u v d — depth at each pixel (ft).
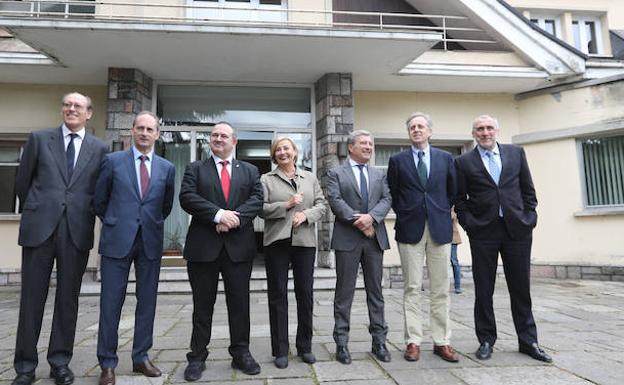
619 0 32.04
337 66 21.86
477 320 10.34
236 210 9.41
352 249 10.21
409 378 8.66
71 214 8.91
